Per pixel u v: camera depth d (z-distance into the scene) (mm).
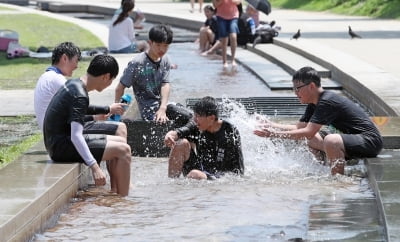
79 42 40750
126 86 18141
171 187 14891
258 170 16031
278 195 14156
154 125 17688
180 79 28484
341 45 34781
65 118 14156
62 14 68500
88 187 14875
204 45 37406
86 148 13891
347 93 25234
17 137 18906
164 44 17953
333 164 15477
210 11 37188
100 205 13688
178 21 53656
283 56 32188
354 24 47125
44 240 11781
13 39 35469
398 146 16438
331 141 15422
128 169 14336
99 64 14391
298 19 52562
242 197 14086
